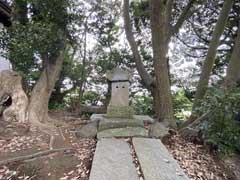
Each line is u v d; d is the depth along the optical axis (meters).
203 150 4.25
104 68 9.29
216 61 9.95
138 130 4.45
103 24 9.07
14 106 4.75
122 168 2.84
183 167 3.38
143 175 2.68
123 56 9.42
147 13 9.26
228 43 9.57
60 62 6.01
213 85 4.84
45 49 5.28
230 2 5.79
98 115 6.07
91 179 2.51
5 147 3.50
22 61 5.36
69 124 5.37
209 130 4.25
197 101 5.62
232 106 4.11
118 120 4.94
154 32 5.62
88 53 9.23
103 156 3.20
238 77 5.33
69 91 8.97
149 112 8.30
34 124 4.64
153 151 3.47
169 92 5.80
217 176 3.47
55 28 5.48
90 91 9.59
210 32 10.09
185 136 4.75
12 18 6.12
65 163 3.17
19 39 5.09
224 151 4.21
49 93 5.57
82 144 3.94
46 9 5.52
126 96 5.41
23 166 2.99
